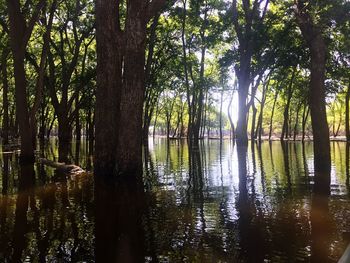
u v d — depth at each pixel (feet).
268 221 24.63
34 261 18.40
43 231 23.02
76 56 103.04
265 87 156.25
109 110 43.65
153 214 26.86
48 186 38.86
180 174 48.78
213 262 18.01
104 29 43.37
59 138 104.83
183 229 23.17
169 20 113.80
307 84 138.72
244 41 90.58
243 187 37.91
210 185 39.42
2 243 20.95
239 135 100.22
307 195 32.91
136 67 42.27
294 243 20.31
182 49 122.42
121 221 25.04
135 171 43.29
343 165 56.03
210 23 107.34
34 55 109.60
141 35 42.11
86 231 22.99
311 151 90.63
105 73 43.57
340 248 19.40
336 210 27.20
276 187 37.52
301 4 46.93
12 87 154.61
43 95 137.39
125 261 18.22
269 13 89.92
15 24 61.26
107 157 43.91
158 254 19.11
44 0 63.41
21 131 62.85
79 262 18.19
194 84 130.72
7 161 65.51
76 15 94.99
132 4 41.83
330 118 255.91
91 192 35.40
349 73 93.97
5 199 32.63
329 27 51.13
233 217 25.79
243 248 19.76
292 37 88.69
